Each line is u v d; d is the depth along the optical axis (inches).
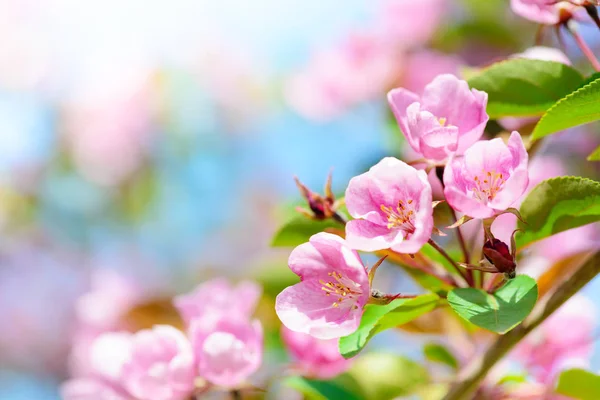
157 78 89.8
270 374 44.9
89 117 89.5
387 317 37.3
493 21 60.4
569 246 46.8
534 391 41.9
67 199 90.7
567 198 37.9
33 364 95.0
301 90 62.6
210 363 39.4
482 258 36.8
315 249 36.7
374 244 36.1
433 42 60.4
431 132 36.9
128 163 88.8
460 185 36.3
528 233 38.4
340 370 43.5
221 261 89.6
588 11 38.4
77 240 91.2
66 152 90.0
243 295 42.8
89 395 42.4
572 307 44.7
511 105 39.6
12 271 94.6
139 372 39.9
